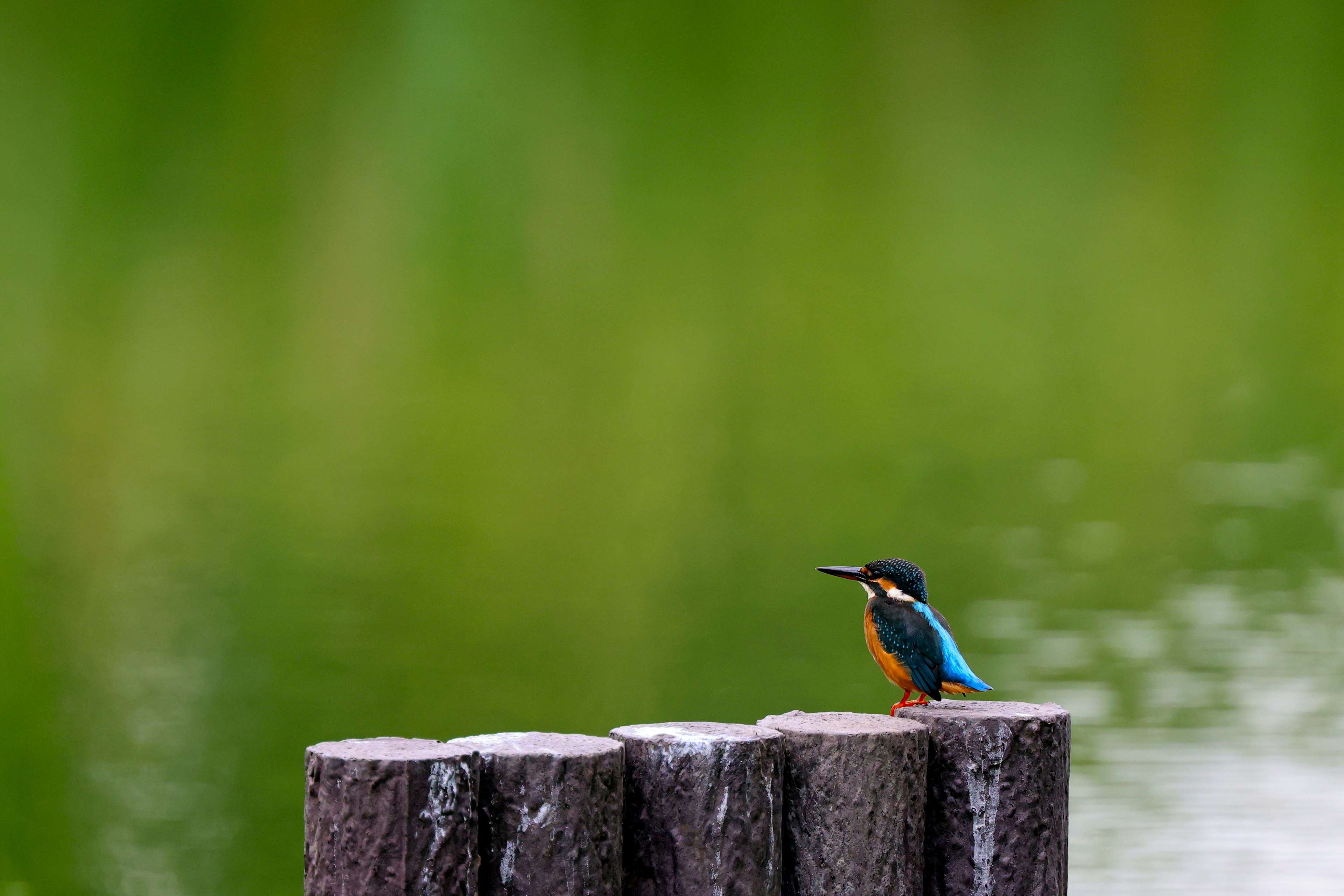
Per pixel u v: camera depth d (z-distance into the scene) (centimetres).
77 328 2383
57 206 2800
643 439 1942
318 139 2969
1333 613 1336
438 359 2327
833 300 2600
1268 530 1636
